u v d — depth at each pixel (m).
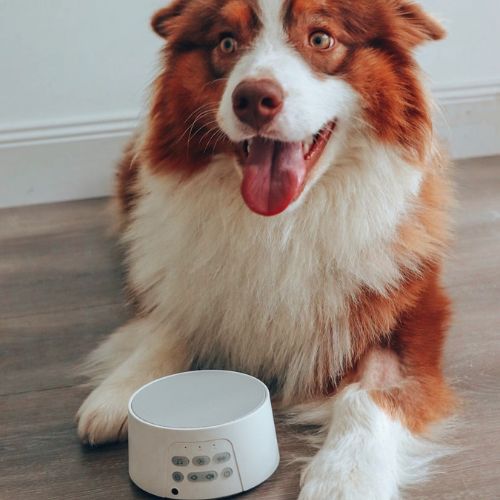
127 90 1.66
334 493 0.73
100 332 1.07
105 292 1.19
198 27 0.87
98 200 1.68
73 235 1.44
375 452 0.76
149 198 0.96
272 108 0.79
